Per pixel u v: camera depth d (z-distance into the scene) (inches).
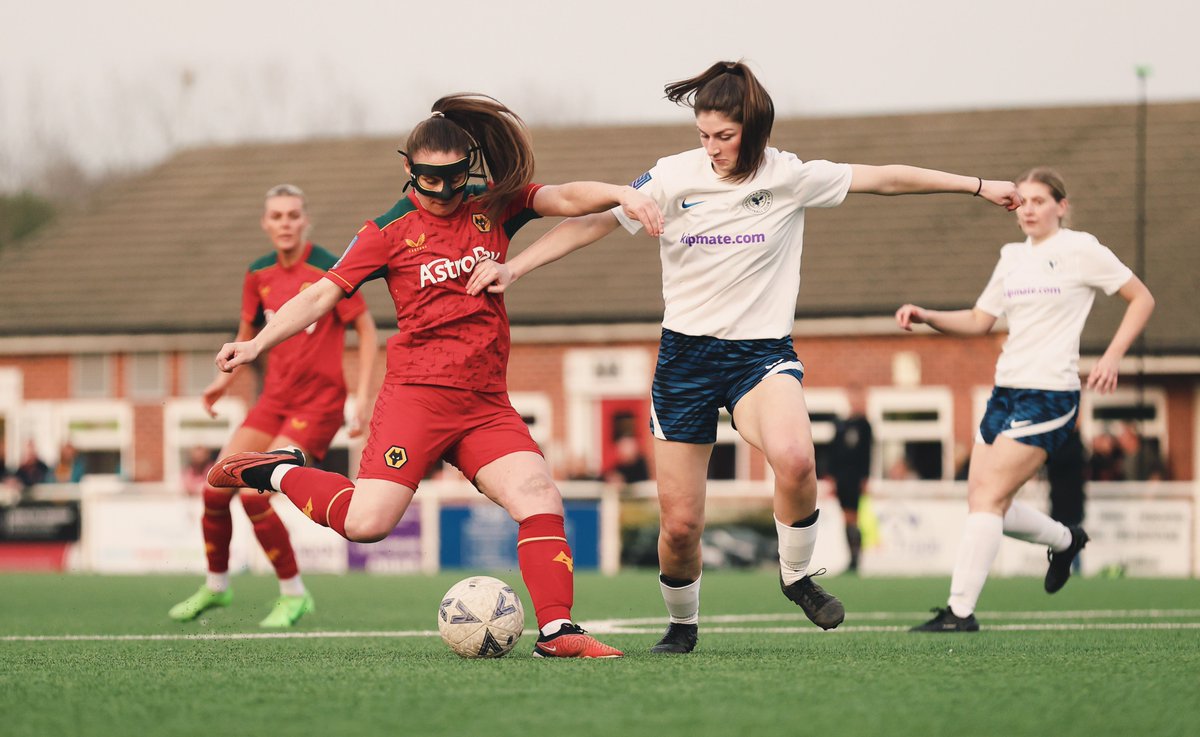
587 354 2386.8
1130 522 1552.7
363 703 405.1
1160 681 445.4
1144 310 717.3
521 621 540.7
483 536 1665.8
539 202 557.9
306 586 1309.1
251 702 412.5
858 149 2677.2
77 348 2544.3
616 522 1669.5
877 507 1593.3
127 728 371.9
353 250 542.3
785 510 545.0
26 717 392.5
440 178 530.9
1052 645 612.7
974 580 733.3
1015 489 736.3
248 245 2748.5
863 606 1016.9
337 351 834.2
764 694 415.5
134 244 2787.9
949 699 405.4
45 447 2549.2
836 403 2298.2
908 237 2442.2
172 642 700.7
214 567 854.5
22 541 1782.7
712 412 561.3
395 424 540.4
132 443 2529.5
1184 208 2431.1
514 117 553.3
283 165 2967.5
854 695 413.7
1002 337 2244.1
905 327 747.4
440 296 542.9
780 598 1091.9
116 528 1749.5
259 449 828.6
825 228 2481.5
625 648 626.5
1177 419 2182.6
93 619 908.6
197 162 3011.8
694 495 565.0
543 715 380.2
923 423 2268.7
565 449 2388.0
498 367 552.7
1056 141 2618.1
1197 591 1154.7
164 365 2529.5
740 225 547.5
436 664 511.5
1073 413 726.5
